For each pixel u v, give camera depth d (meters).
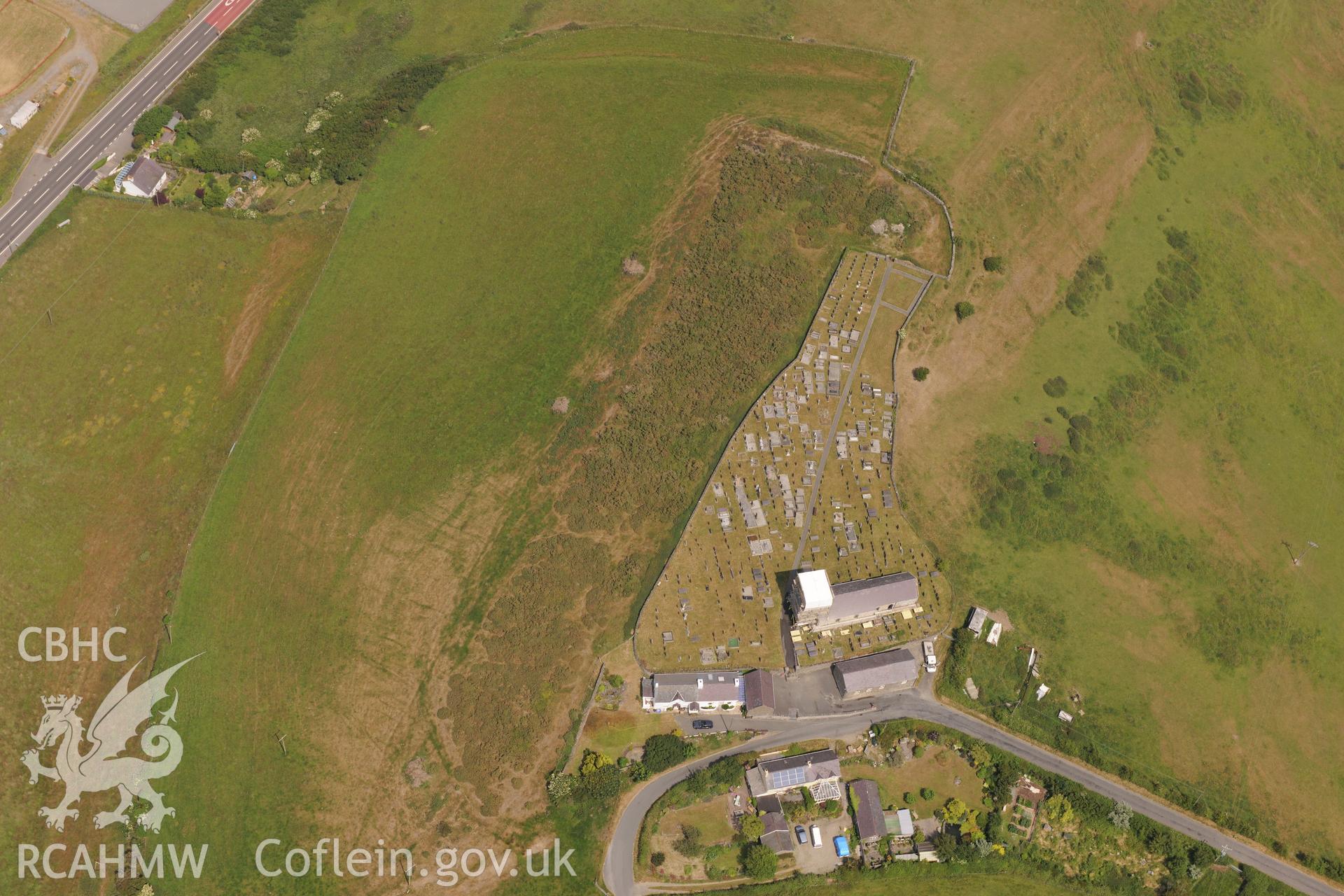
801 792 91.50
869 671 95.31
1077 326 121.69
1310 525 112.69
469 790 91.50
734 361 115.75
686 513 106.31
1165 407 117.81
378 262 123.81
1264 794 95.38
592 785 89.88
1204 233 132.75
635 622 99.75
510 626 99.06
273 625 100.19
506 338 117.81
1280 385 122.44
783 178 128.12
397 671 97.25
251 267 125.06
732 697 95.00
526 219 126.69
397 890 87.44
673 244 123.56
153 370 117.56
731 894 87.12
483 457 109.75
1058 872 90.06
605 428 111.12
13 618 102.31
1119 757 95.69
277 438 111.62
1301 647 104.81
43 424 114.06
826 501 106.94
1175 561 107.62
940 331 119.06
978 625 100.38
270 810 91.06
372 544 104.56
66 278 123.94
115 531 107.19
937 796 92.56
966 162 131.62
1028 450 112.12
